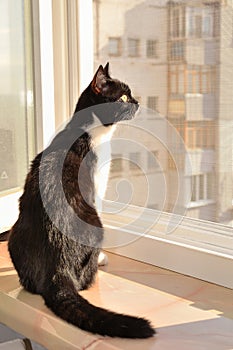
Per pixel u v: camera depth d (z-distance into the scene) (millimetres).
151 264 1262
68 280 1051
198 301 1066
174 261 1212
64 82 1399
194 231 1215
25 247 1095
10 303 1087
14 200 1325
